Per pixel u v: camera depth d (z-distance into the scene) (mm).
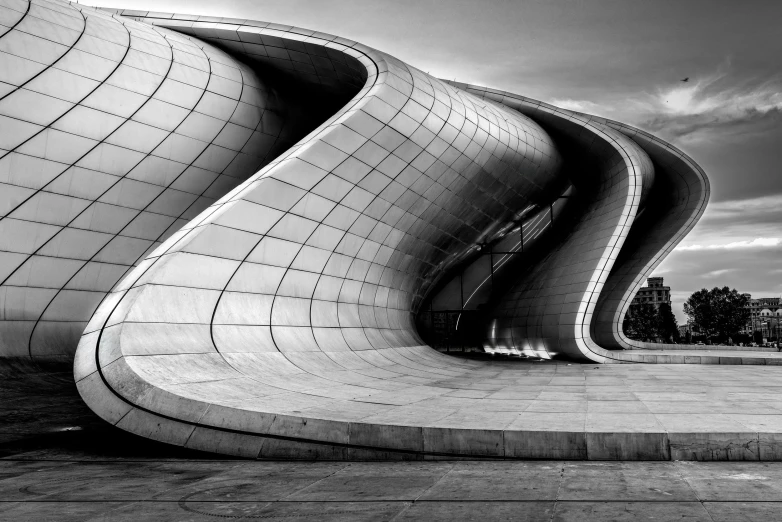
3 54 15562
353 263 21281
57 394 14438
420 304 32719
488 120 24641
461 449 7820
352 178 18672
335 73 21734
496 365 25141
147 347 11281
